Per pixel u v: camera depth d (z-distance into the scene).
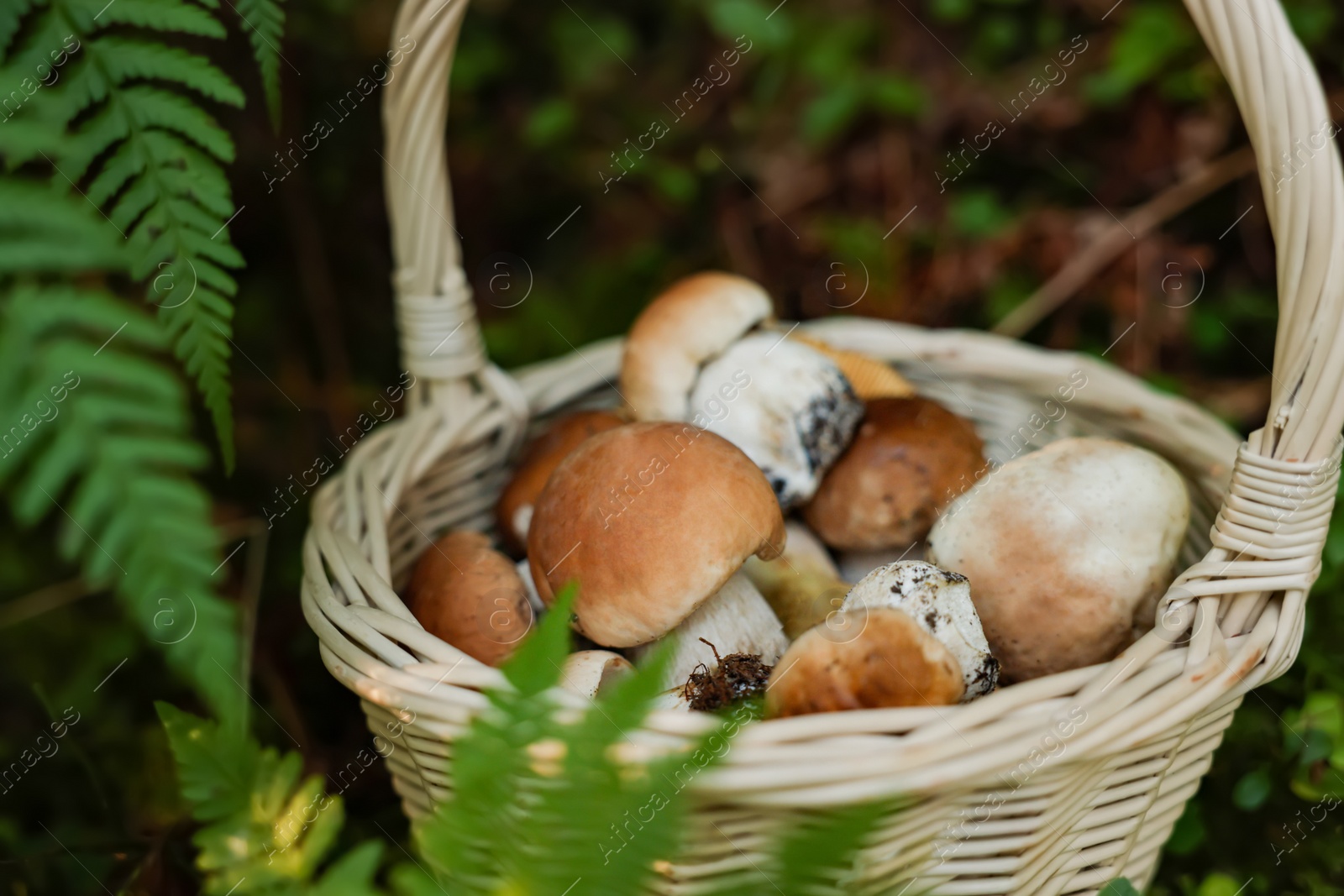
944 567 0.67
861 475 0.71
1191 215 0.94
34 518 0.36
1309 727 0.70
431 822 0.52
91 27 0.55
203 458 0.38
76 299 0.37
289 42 0.87
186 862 0.67
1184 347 0.93
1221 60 0.61
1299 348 0.60
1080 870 0.63
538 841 0.52
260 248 0.89
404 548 0.72
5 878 0.67
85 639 0.70
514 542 0.73
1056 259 0.94
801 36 0.98
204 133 0.56
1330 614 0.72
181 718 0.56
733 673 0.65
